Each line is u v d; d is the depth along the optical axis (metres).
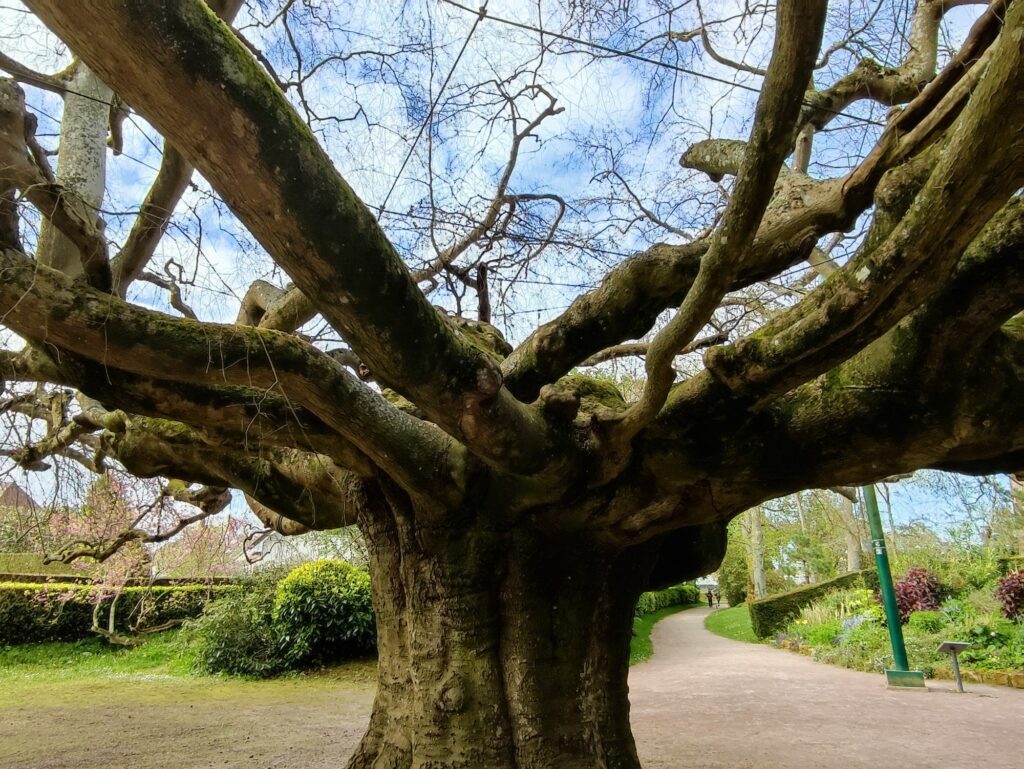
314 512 5.02
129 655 13.88
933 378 2.81
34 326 2.39
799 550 30.89
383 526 4.16
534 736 3.59
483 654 3.73
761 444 3.25
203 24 1.58
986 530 16.22
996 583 13.18
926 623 12.73
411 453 3.33
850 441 3.08
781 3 1.57
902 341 2.81
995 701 8.82
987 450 2.95
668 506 3.58
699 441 3.33
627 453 3.27
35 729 7.54
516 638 3.77
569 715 3.73
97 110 4.61
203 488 7.52
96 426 5.65
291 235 1.96
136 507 7.85
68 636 14.83
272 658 11.98
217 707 8.98
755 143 1.85
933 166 2.30
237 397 3.33
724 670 12.67
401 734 3.81
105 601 15.09
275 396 3.43
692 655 15.80
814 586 18.48
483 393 2.59
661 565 4.70
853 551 21.70
